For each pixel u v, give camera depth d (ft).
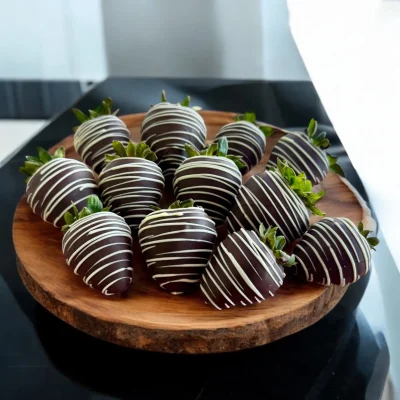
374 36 1.13
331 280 1.00
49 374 0.98
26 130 2.27
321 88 1.21
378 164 1.12
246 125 1.28
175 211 0.98
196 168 1.09
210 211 1.10
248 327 0.94
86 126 1.28
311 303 0.98
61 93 2.27
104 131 1.26
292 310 0.96
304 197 1.07
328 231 1.00
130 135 1.41
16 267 1.22
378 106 1.11
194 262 0.97
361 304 1.14
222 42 2.09
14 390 0.95
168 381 0.97
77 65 2.25
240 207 1.05
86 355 1.02
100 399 0.94
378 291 1.17
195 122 1.25
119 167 1.11
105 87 1.96
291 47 2.03
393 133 1.10
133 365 1.00
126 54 2.19
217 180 1.09
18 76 2.27
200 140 1.25
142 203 1.11
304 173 1.11
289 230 1.04
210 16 2.04
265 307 0.96
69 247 1.00
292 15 1.32
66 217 1.06
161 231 0.97
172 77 2.11
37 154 1.60
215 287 0.94
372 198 1.15
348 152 1.16
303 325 0.99
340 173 1.30
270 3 1.97
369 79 1.13
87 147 1.26
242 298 0.93
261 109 1.83
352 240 0.99
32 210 1.20
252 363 1.01
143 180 1.11
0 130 2.27
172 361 1.01
